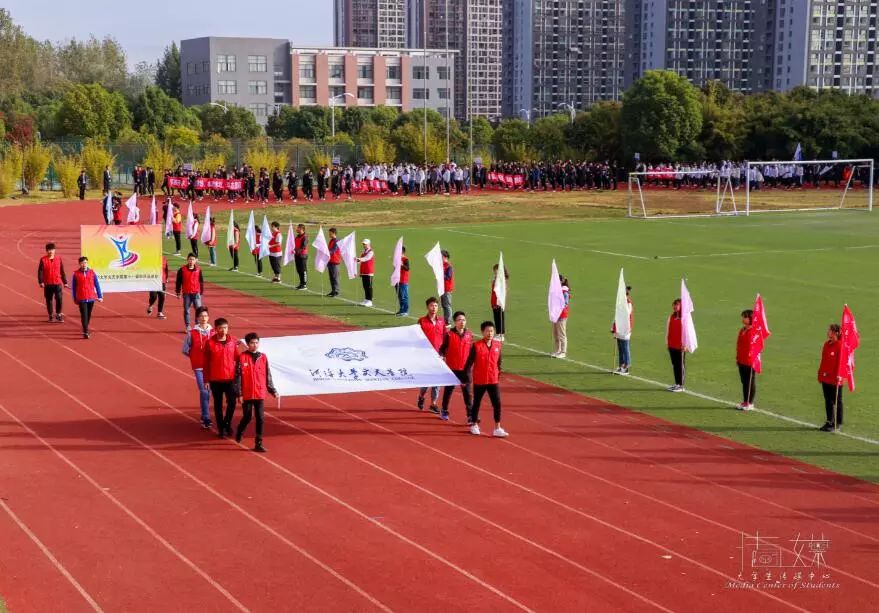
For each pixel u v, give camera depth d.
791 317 27.56
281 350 17.12
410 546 12.33
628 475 15.05
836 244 45.22
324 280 34.44
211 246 37.94
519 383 20.72
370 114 129.50
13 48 121.69
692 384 20.67
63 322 26.48
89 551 12.20
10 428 17.17
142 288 26.78
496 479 14.80
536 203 68.38
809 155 89.62
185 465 15.35
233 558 11.99
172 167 77.88
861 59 195.12
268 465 15.38
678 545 12.41
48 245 26.20
